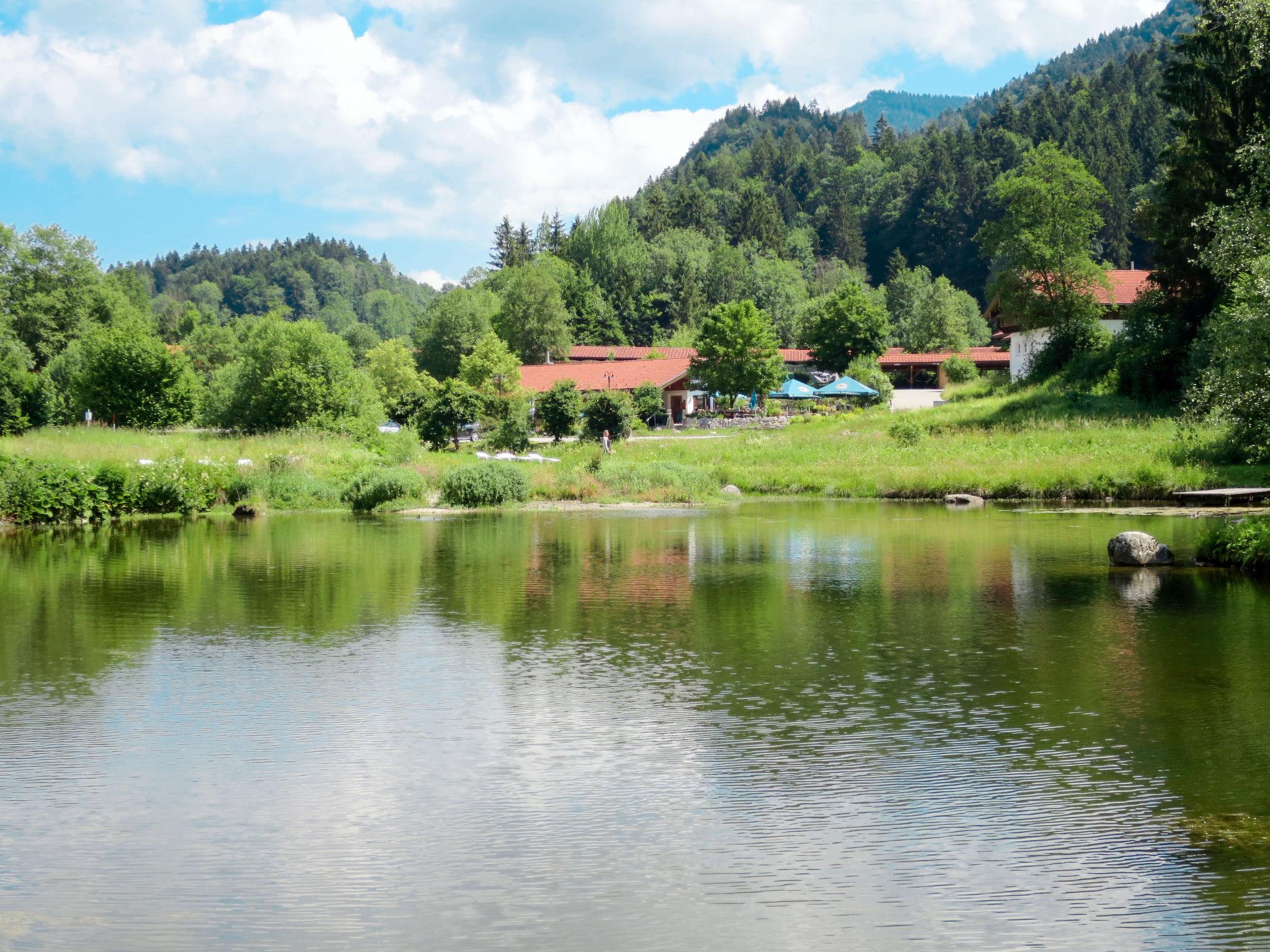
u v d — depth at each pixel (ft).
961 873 25.09
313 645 48.47
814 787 30.45
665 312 533.55
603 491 129.59
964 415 189.88
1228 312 80.33
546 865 25.64
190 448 148.66
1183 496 113.70
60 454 123.85
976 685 41.32
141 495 114.21
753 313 285.43
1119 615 55.47
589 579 67.97
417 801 29.55
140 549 83.25
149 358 224.53
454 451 188.96
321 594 62.18
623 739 34.78
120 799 29.66
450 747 33.94
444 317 420.77
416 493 123.95
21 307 320.29
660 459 158.30
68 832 27.50
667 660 45.52
